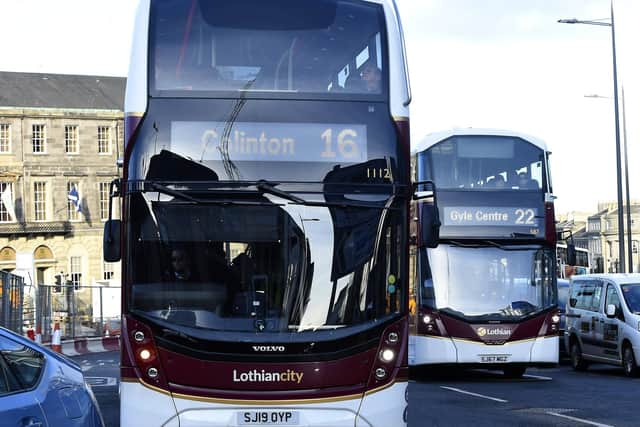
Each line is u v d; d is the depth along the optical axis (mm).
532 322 20266
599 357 24312
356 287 9336
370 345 9242
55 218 85938
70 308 36125
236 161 9430
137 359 9094
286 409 9031
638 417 13922
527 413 14477
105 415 14531
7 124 84750
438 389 19031
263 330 9164
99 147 87812
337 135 9555
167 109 9461
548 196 20562
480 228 20312
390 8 9984
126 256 9266
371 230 9453
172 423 9008
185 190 9336
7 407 5867
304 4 9836
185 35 9641
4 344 6438
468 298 20266
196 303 9195
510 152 20672
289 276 9273
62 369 6973
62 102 87000
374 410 9164
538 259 20469
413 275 20641
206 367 9047
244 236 9312
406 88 9789
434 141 20578
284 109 9547
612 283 24000
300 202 9398
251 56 9648
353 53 9773
